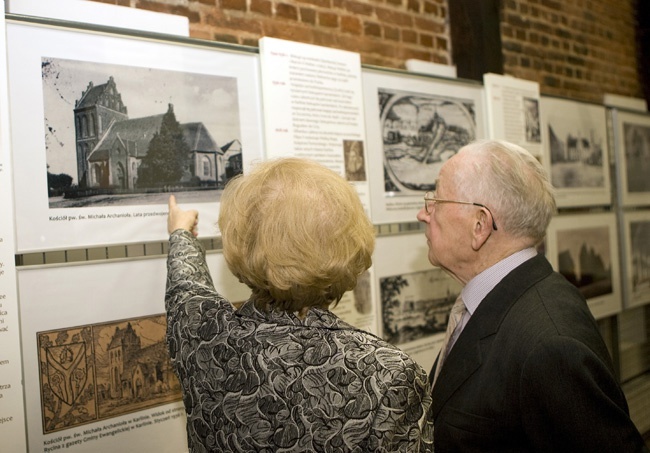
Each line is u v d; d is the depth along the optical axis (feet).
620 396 3.58
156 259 5.11
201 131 5.39
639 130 11.52
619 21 13.20
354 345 2.79
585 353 3.47
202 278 3.95
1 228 4.16
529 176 4.35
